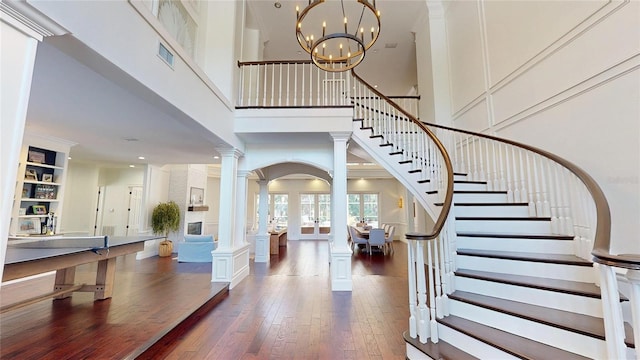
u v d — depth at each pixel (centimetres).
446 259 271
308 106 475
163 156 591
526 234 313
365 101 548
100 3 178
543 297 227
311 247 973
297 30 319
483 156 439
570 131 300
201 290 416
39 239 392
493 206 361
